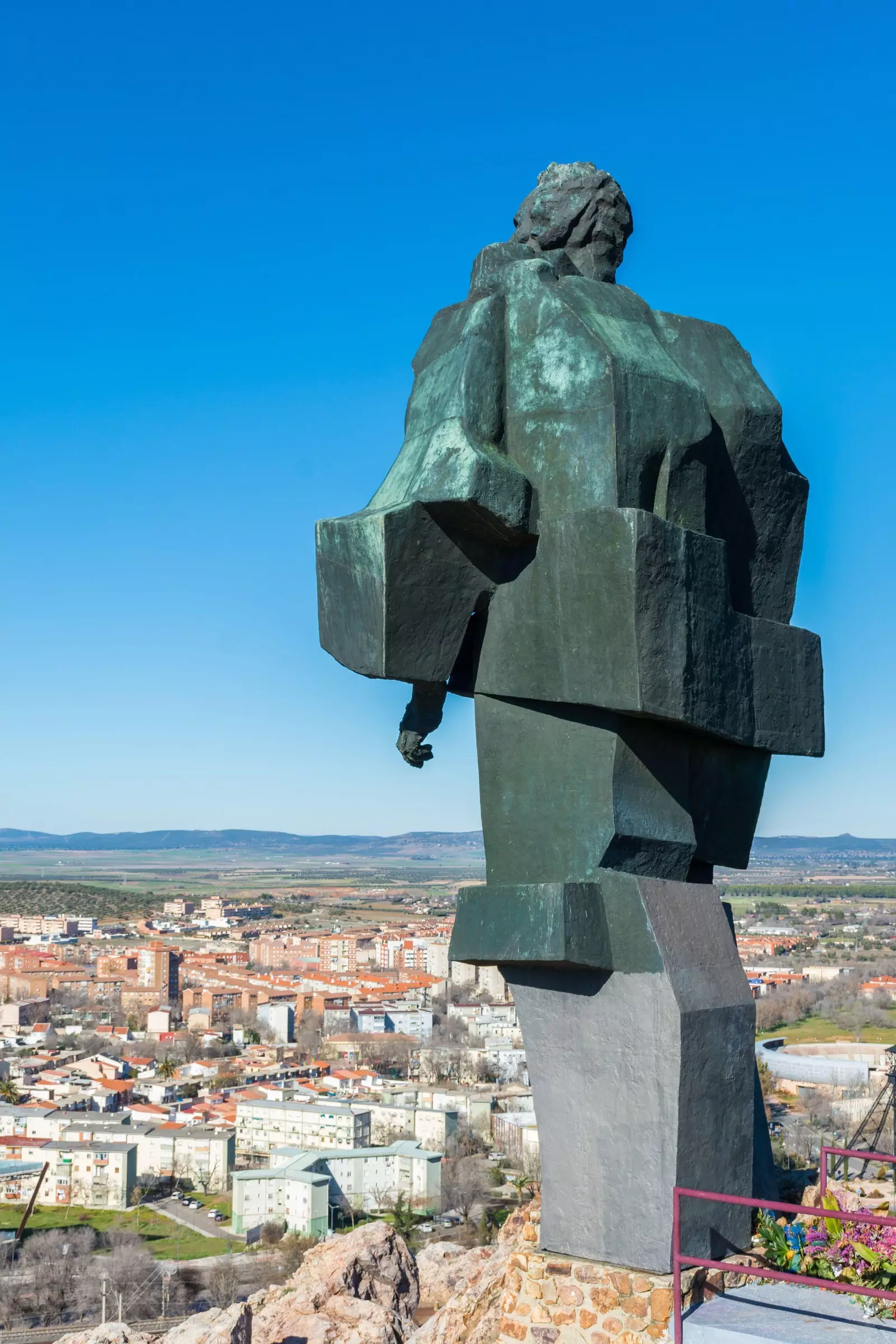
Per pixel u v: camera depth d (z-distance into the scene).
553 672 11.31
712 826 12.41
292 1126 123.56
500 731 11.77
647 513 10.84
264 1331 15.02
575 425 11.31
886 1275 10.88
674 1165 10.74
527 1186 93.25
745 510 12.53
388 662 11.12
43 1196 113.50
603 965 11.01
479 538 11.48
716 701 11.42
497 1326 12.24
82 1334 15.11
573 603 11.12
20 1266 89.44
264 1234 97.25
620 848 11.26
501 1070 162.88
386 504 11.66
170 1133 122.00
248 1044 189.88
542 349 11.57
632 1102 10.96
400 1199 100.25
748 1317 10.35
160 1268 86.88
